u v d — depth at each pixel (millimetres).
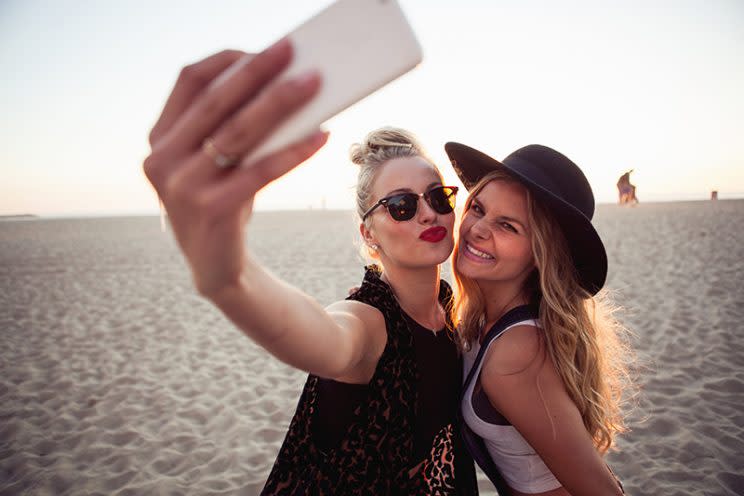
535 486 1274
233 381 4840
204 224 411
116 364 5398
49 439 3846
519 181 1228
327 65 385
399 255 1255
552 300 1227
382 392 1091
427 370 1246
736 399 3861
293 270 10875
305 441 1156
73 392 4684
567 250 1326
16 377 5090
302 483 1133
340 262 11820
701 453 3230
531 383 1169
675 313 6070
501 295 1385
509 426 1255
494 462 1376
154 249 16484
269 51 385
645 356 4805
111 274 11258
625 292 7324
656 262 9656
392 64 382
